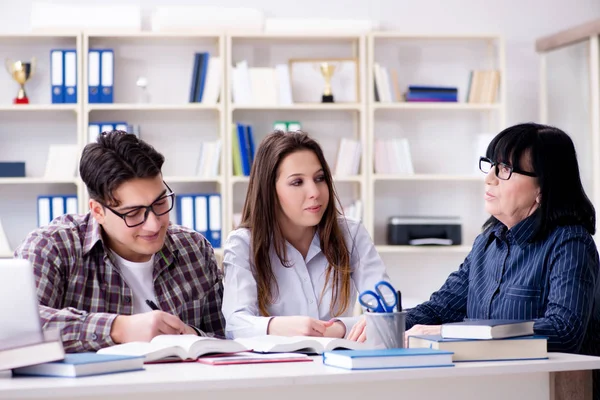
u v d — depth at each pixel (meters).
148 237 2.01
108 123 4.55
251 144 4.63
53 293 2.07
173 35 4.57
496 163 2.04
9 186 4.71
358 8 4.93
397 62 4.97
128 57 4.77
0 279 1.56
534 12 5.07
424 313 2.25
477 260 2.19
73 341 1.81
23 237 4.70
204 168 4.61
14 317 1.56
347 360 1.44
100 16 4.55
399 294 1.65
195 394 1.39
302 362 1.56
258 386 1.34
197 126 4.82
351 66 4.78
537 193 2.00
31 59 4.70
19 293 1.56
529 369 1.50
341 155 4.71
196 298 2.29
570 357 1.61
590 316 1.99
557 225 1.98
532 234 2.00
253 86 4.63
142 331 1.80
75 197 4.51
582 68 4.61
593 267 1.91
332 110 4.91
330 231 2.34
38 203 4.48
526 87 5.07
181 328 1.84
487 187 2.07
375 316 1.62
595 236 4.52
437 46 5.00
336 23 4.71
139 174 1.96
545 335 1.75
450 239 4.75
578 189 2.01
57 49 4.60
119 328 1.82
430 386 1.50
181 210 4.51
